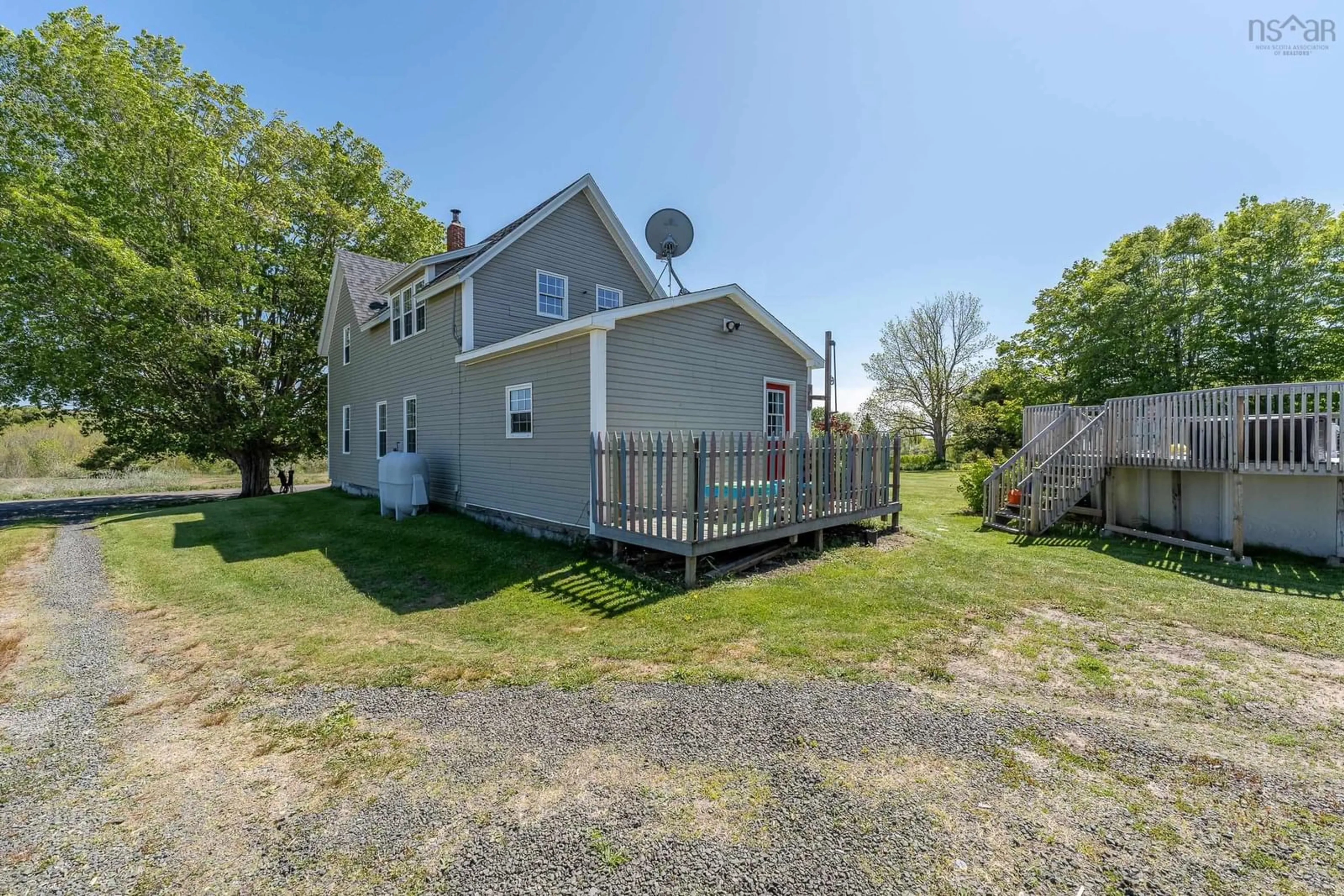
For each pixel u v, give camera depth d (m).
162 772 2.76
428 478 11.50
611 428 7.52
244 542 9.09
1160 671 3.69
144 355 15.50
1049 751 2.71
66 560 8.13
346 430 16.48
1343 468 6.15
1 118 14.15
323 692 3.66
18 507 16.19
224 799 2.51
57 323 14.08
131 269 13.99
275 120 19.62
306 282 18.91
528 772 2.64
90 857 2.15
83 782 2.68
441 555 7.59
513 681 3.73
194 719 3.33
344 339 16.56
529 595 5.79
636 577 6.22
